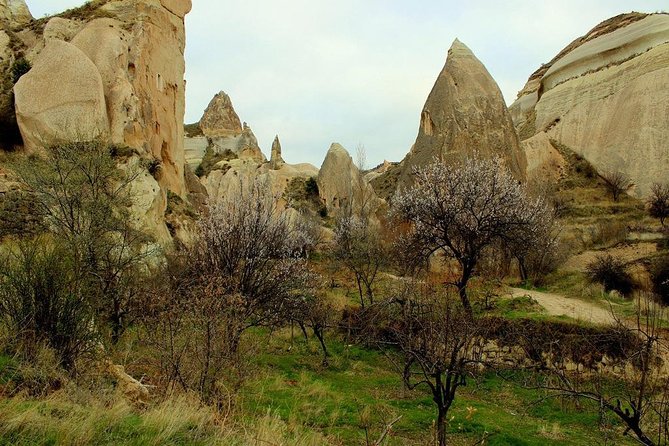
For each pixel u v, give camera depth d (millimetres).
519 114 60125
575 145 43656
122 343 9938
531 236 20141
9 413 5004
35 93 20562
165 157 27031
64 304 7371
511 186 19750
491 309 17500
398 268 23047
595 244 30859
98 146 13367
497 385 14102
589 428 10992
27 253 7633
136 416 5906
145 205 19500
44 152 16641
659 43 45344
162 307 9711
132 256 12289
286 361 14484
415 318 10734
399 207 20969
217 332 8547
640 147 38781
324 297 18906
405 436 9453
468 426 10242
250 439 5914
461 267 22891
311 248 29062
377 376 14289
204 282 10562
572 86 49000
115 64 22984
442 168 20000
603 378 13242
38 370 6457
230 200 13883
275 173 47750
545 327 15547
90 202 11914
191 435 5707
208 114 72562
